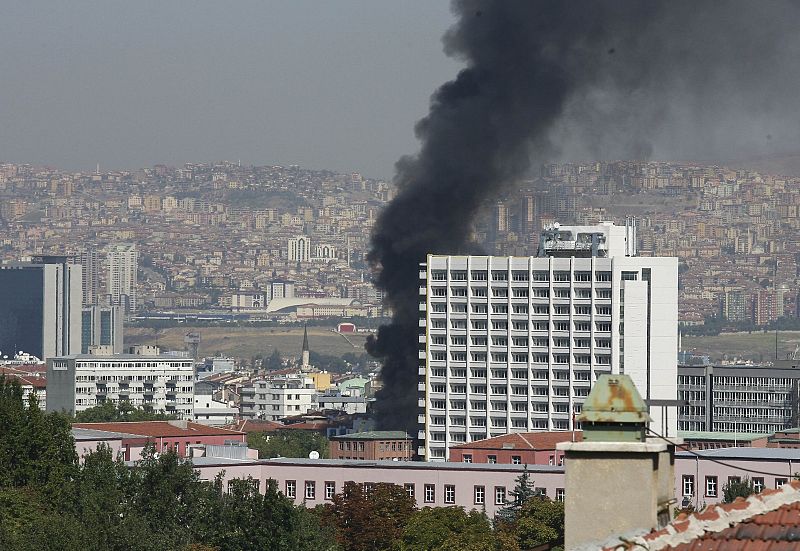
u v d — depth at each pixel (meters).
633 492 76.62
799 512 75.06
